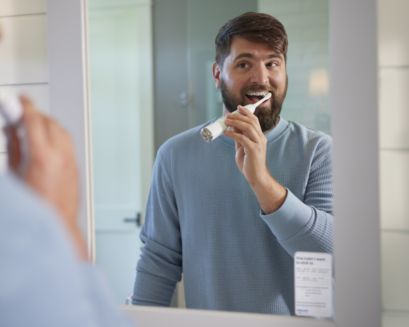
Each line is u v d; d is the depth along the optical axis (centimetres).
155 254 86
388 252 60
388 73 59
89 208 73
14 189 30
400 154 59
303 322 64
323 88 77
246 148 73
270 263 76
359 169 60
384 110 59
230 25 82
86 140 72
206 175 83
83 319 30
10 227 28
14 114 36
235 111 79
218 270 79
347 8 60
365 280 60
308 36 77
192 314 68
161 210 87
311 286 65
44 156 34
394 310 60
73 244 35
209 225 81
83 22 72
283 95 79
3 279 27
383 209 60
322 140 75
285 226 69
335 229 61
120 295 89
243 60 80
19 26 73
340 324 61
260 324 65
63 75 72
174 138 89
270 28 78
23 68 74
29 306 28
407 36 58
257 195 72
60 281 29
